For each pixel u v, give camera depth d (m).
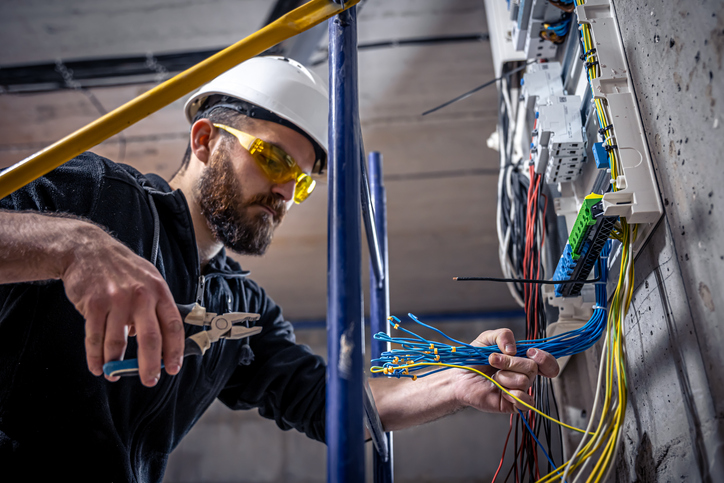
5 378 0.96
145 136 4.47
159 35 3.75
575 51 1.21
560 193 1.28
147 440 1.15
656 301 0.85
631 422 0.98
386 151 4.63
